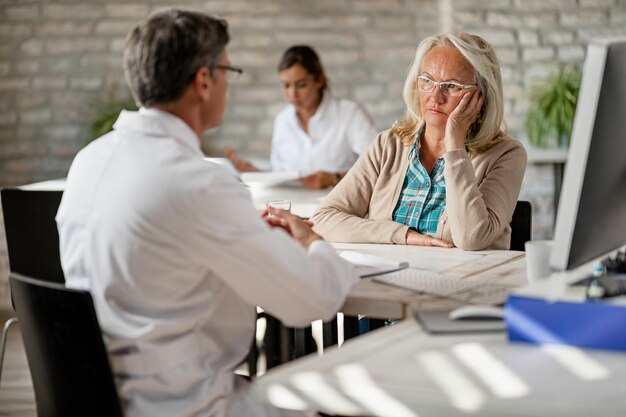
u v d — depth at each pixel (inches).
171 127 74.6
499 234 106.6
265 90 237.5
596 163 69.9
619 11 236.8
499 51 239.0
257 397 60.6
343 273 79.1
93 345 70.5
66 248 75.9
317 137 194.5
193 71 75.0
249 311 79.0
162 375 72.4
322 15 237.0
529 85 238.8
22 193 116.9
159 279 71.8
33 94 231.9
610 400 53.8
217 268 72.0
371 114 239.6
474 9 238.4
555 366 59.8
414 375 59.2
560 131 229.1
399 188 114.5
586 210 70.9
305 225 87.8
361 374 59.8
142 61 74.2
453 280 86.4
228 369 77.2
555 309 63.9
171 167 71.3
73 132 232.5
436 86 108.7
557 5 237.6
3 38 231.5
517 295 66.6
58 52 231.6
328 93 194.7
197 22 74.9
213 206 70.4
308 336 103.3
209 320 76.3
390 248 106.0
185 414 72.4
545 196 237.9
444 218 109.5
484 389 56.3
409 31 238.4
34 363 77.4
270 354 118.6
